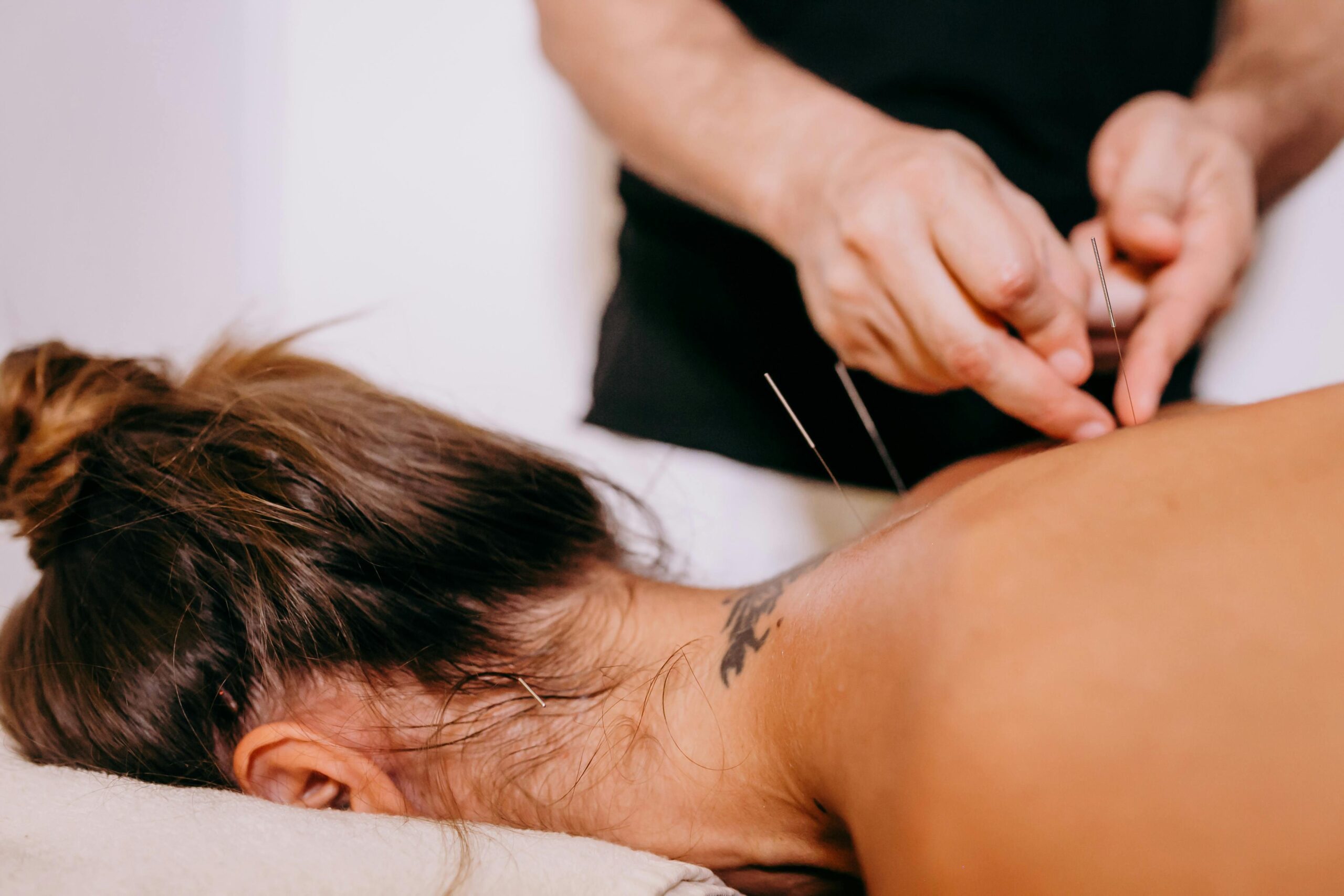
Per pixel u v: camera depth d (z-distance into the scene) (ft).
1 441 2.15
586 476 2.64
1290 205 4.08
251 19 4.75
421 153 4.88
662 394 3.67
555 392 4.87
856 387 3.35
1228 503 1.24
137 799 1.69
